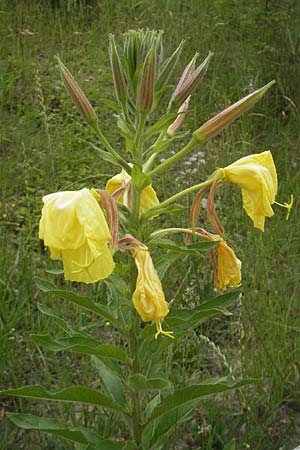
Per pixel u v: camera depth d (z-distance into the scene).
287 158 5.19
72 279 1.91
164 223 4.27
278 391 3.25
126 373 3.12
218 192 4.55
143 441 2.54
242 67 6.30
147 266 2.05
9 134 5.46
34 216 4.50
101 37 7.10
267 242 4.23
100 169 5.00
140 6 7.47
